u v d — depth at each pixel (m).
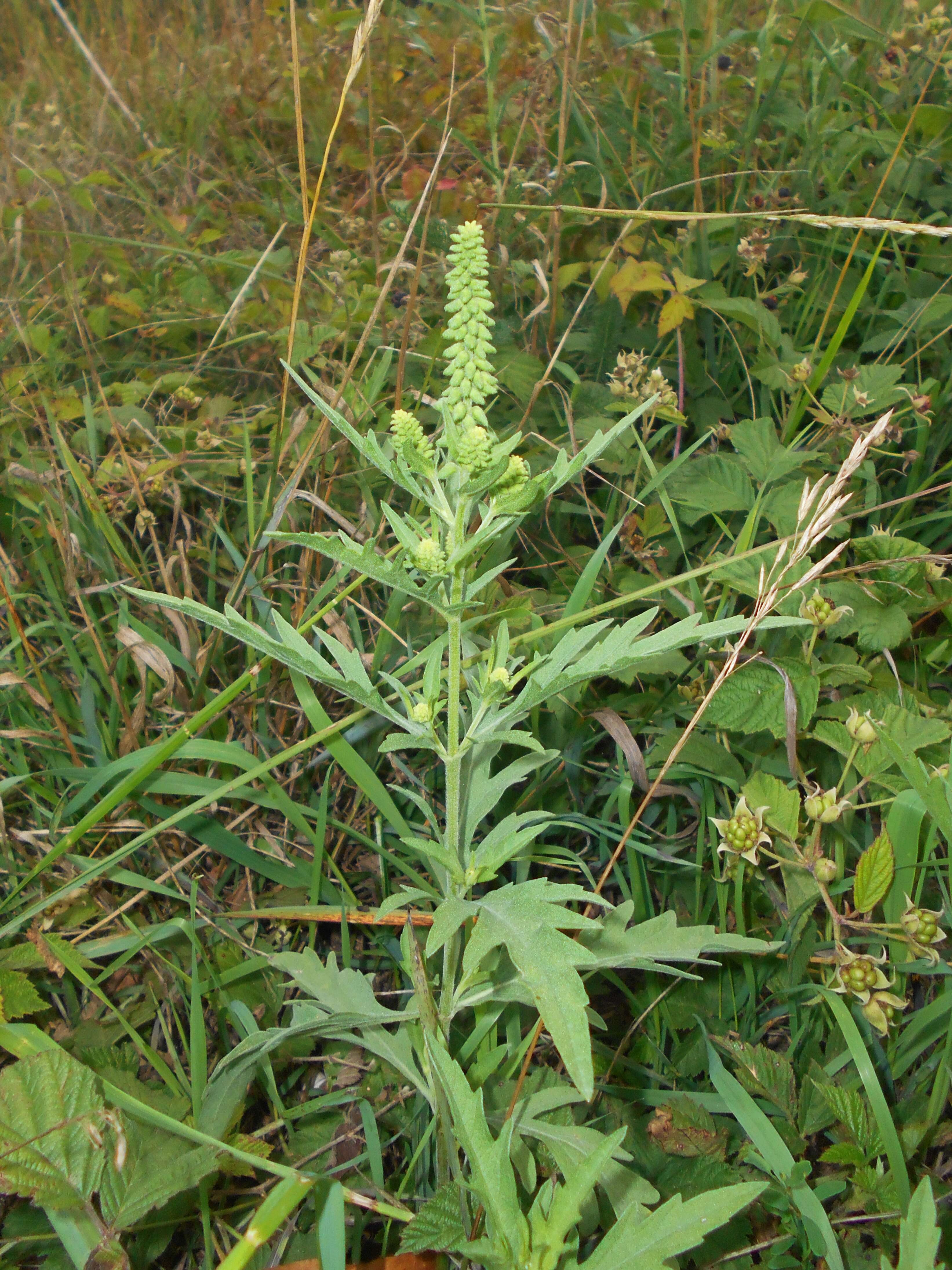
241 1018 2.06
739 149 4.34
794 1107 2.06
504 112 3.90
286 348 3.39
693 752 2.47
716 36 4.33
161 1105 1.97
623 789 2.40
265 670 2.68
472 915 1.50
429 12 5.46
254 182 4.87
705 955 2.36
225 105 5.05
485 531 1.51
